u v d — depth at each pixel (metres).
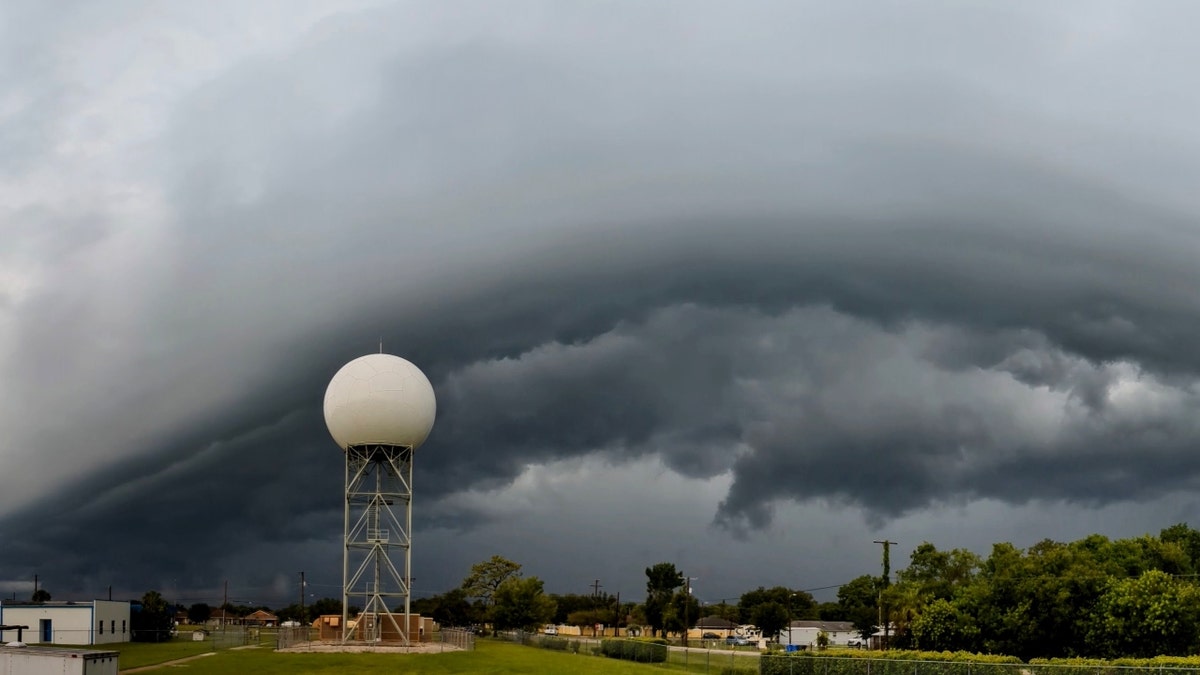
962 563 107.88
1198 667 53.53
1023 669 54.91
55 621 90.81
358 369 85.94
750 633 163.25
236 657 72.06
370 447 85.75
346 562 84.50
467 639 83.94
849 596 172.88
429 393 87.75
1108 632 68.75
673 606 150.88
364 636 84.81
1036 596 73.56
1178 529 113.12
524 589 137.50
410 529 85.94
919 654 66.81
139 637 100.88
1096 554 91.50
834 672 62.09
